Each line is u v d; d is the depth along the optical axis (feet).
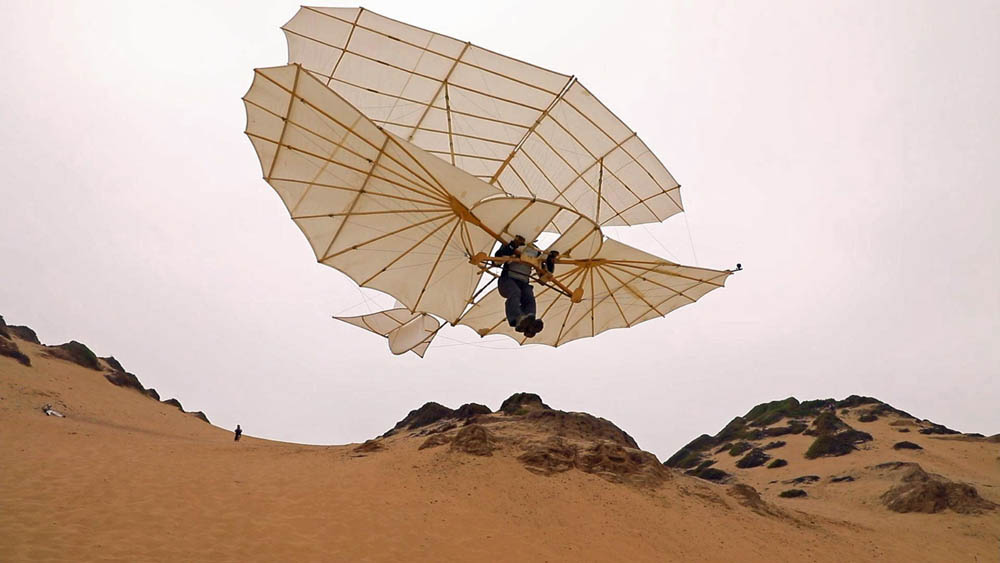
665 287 44.47
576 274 42.22
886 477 174.09
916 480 160.56
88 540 72.90
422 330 49.62
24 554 66.80
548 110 45.01
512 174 46.85
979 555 121.29
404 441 145.89
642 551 93.81
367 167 36.37
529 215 34.81
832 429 226.17
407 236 38.68
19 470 96.17
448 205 36.37
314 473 110.83
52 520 77.66
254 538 80.59
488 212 35.09
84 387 217.97
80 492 89.25
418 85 44.19
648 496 117.80
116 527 78.13
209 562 71.72
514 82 44.04
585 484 116.37
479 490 107.24
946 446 211.82
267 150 38.01
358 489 103.19
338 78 43.78
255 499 95.09
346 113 34.22
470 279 40.04
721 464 223.10
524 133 45.91
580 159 46.68
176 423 224.12
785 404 271.28
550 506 104.94
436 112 44.96
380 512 94.38
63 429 136.87
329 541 82.58
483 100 44.73
